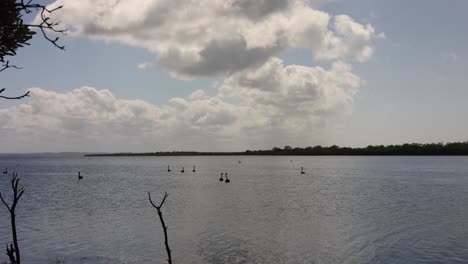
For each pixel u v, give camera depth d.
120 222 42.56
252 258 28.58
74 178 122.00
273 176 128.25
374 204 57.16
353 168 181.62
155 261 28.30
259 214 47.44
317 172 151.62
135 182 104.00
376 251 30.38
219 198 65.06
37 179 118.19
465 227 39.28
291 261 27.92
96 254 30.06
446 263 27.31
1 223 42.12
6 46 6.67
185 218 44.69
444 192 74.69
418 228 38.81
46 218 45.38
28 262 28.16
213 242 33.25
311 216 46.03
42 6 6.11
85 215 47.41
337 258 28.59
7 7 6.24
